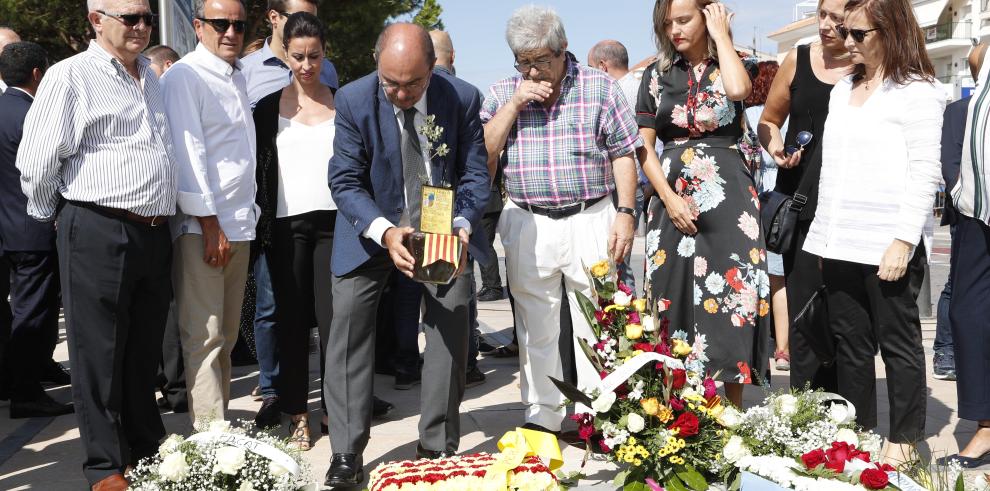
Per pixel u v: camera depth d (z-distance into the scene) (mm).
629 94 7988
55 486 4445
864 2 4188
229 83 4777
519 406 5848
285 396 5039
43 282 5781
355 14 24453
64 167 4047
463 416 5609
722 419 3871
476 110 4480
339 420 4289
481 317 9383
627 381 3943
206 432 3533
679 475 3785
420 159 4352
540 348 4816
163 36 7570
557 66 4488
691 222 4672
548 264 4668
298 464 3494
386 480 3521
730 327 4641
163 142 4293
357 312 4320
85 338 4074
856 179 4309
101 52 4109
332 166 4328
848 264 4371
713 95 4637
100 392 4113
